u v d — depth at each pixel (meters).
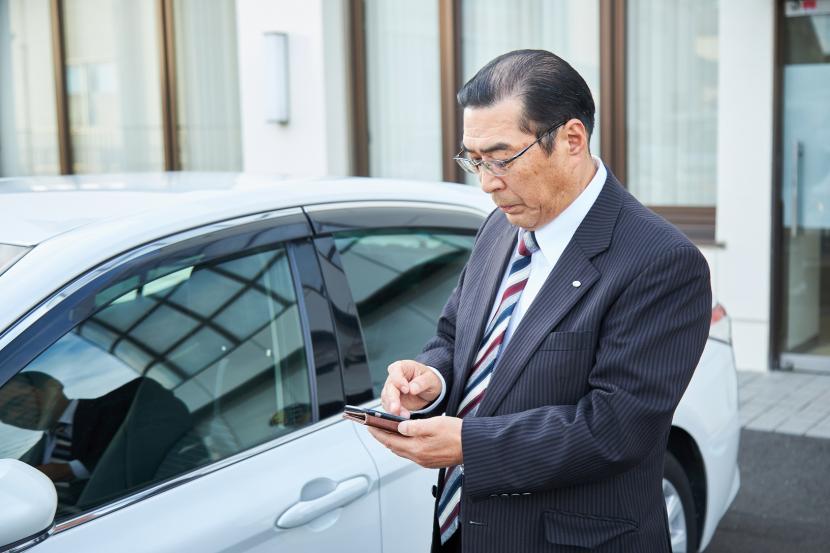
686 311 1.61
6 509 1.46
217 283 2.13
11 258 1.92
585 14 6.45
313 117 7.03
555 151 1.62
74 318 1.88
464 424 1.61
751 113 5.66
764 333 5.83
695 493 3.09
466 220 2.75
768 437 4.80
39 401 1.81
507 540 1.67
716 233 5.93
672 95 6.23
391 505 2.20
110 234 2.01
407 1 7.07
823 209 5.83
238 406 2.11
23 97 8.85
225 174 2.76
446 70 6.96
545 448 1.58
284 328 2.22
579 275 1.66
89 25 8.44
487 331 1.81
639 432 1.58
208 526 1.89
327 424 2.21
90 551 1.75
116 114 8.45
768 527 3.81
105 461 1.89
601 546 1.66
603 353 1.61
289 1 6.98
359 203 2.49
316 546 2.05
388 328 2.45
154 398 1.99
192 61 8.03
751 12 5.57
